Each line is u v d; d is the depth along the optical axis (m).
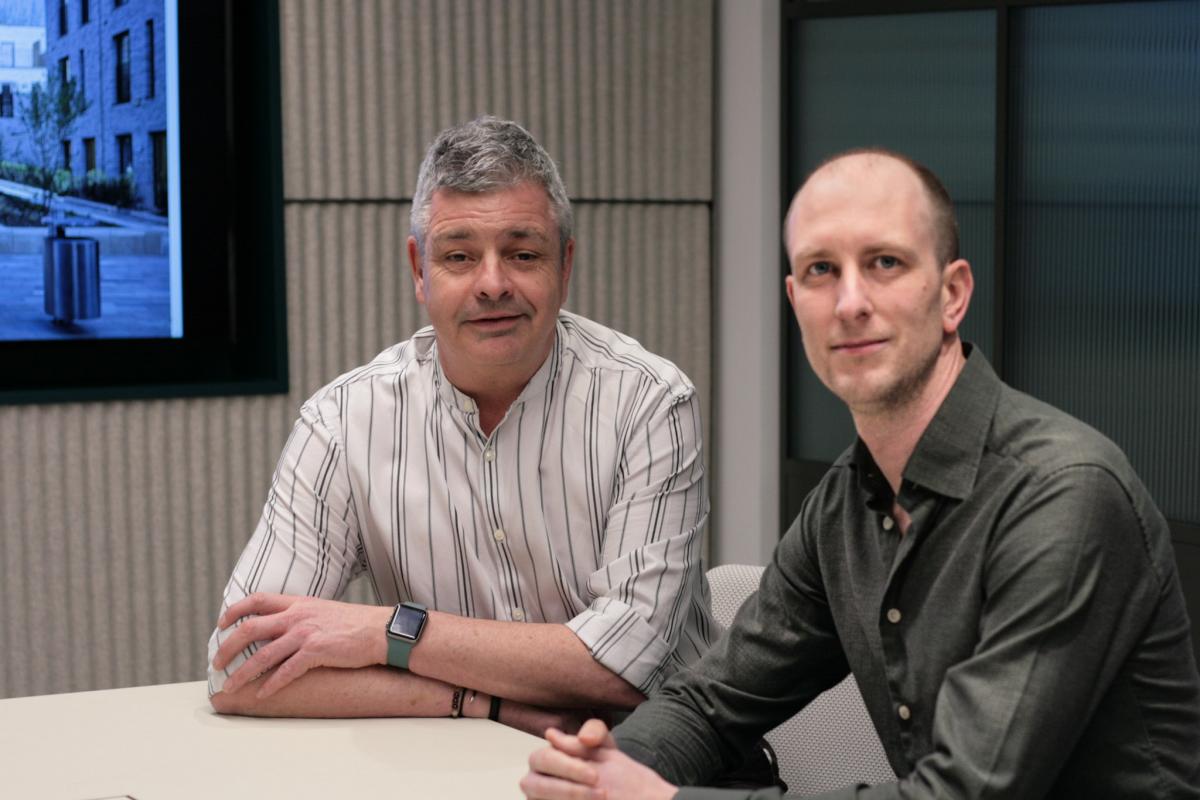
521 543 2.19
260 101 4.05
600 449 2.16
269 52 4.00
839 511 1.67
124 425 3.92
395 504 2.20
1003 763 1.36
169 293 4.01
